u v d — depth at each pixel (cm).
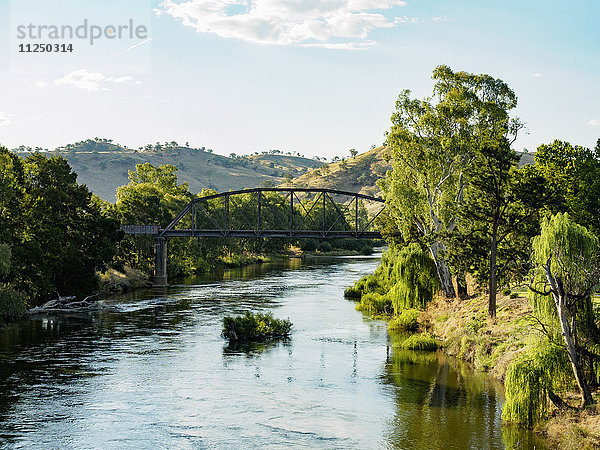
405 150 7300
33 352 5506
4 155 7738
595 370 3641
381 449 3288
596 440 3089
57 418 3781
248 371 4900
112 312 7850
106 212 12000
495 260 5753
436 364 5109
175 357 5372
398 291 7281
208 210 16700
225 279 12481
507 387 3600
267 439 3447
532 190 5559
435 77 7281
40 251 7281
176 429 3606
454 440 3391
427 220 7462
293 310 8056
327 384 4522
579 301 3709
